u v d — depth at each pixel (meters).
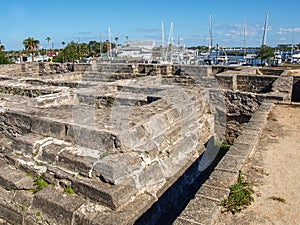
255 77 9.95
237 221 2.82
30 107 6.80
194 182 5.82
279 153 4.38
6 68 15.88
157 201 4.51
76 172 4.55
